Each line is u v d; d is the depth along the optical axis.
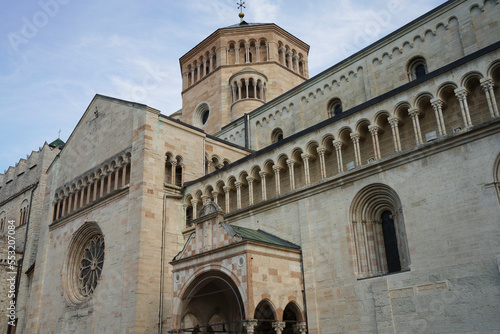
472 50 32.66
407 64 36.81
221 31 62.62
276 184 33.12
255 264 26.47
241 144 50.34
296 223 30.53
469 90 25.23
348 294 26.34
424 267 23.48
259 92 57.56
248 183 35.34
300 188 30.67
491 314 20.66
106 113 44.78
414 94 26.56
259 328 32.91
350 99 40.44
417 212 24.56
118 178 40.69
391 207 27.34
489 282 21.08
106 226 39.28
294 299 27.91
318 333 27.06
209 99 61.16
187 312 31.33
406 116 28.19
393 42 38.03
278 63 60.56
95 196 42.84
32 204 71.19
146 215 36.22
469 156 23.31
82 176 45.34
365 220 27.81
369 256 27.02
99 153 44.06
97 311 36.62
